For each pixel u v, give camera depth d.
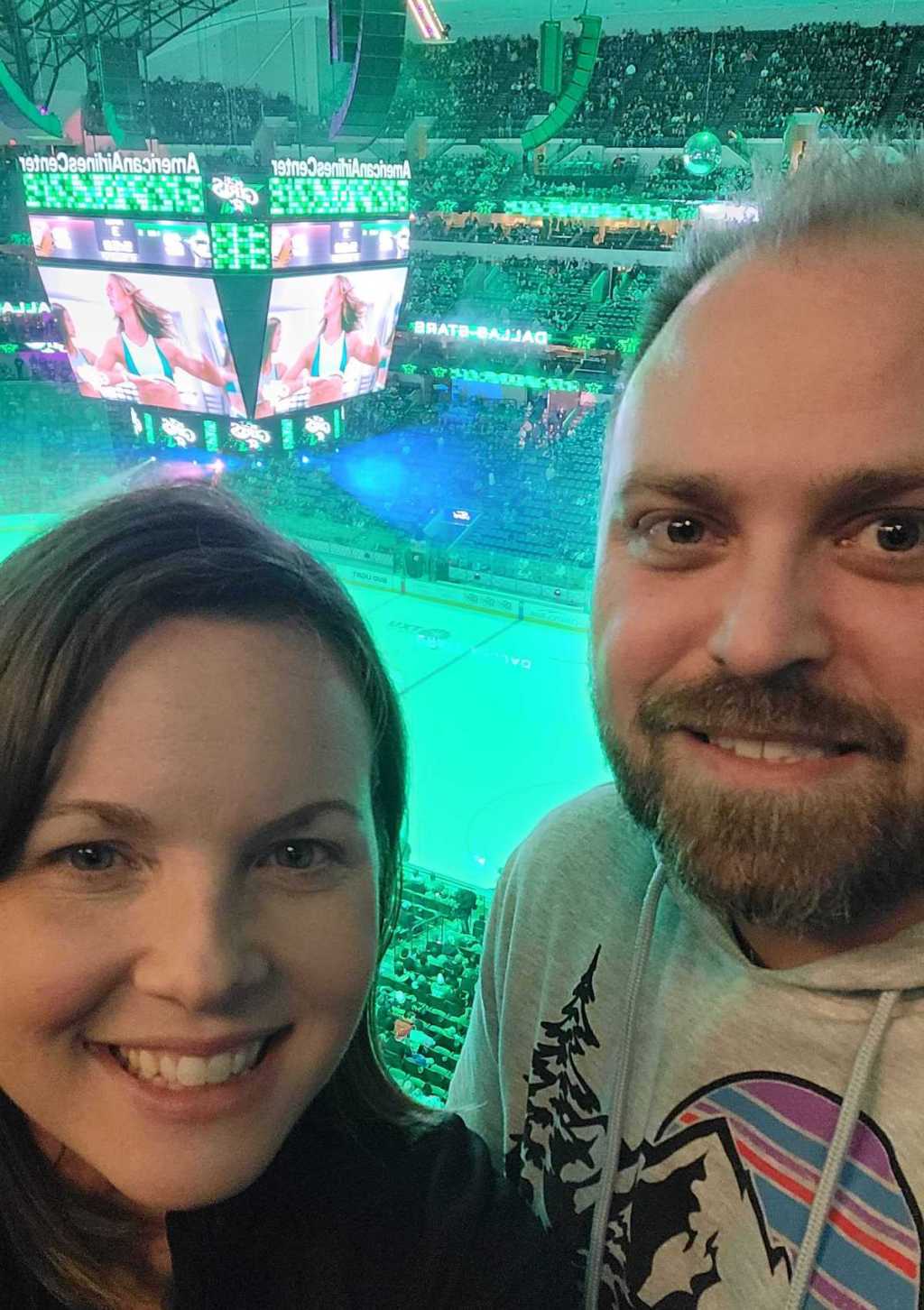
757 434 0.33
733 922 0.42
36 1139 0.36
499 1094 0.57
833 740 0.34
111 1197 0.37
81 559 0.31
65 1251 0.35
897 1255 0.36
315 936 0.33
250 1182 0.34
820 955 0.39
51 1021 0.31
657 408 0.36
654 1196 0.43
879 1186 0.36
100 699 0.30
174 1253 0.35
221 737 0.31
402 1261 0.38
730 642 0.34
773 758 0.35
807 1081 0.39
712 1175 0.41
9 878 0.31
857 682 0.33
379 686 0.38
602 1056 0.47
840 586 0.33
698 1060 0.42
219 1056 0.32
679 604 0.36
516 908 0.55
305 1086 0.35
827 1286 0.37
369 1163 0.41
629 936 0.48
